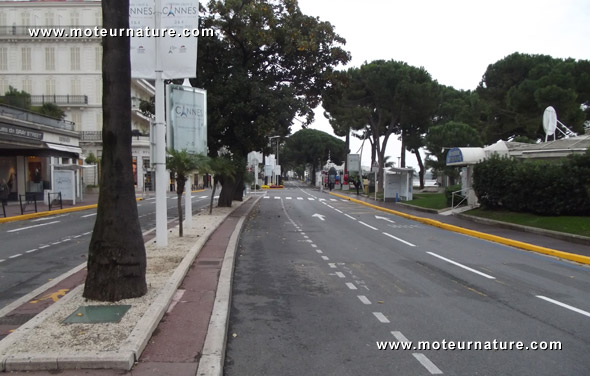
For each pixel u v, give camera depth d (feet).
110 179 20.68
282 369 15.44
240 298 24.49
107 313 18.47
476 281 29.22
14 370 13.74
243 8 71.92
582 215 56.34
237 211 79.71
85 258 36.17
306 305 23.20
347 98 139.64
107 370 13.88
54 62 152.46
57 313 18.49
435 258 37.60
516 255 39.70
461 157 77.56
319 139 293.02
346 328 19.70
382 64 136.36
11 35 148.87
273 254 38.37
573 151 66.85
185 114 45.27
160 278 25.20
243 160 77.05
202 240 40.88
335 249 41.60
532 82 123.75
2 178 101.86
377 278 29.68
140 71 37.04
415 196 122.72
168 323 18.53
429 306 23.22
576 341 18.35
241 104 69.82
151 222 64.34
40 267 32.65
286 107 71.97
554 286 28.04
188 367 14.25
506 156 69.62
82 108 154.10
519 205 62.59
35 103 151.33
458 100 152.87
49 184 110.63
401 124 145.59
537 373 15.33
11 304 22.29
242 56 78.64
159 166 36.99
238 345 17.65
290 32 72.79
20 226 58.95
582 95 124.98
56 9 151.02
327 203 114.01
